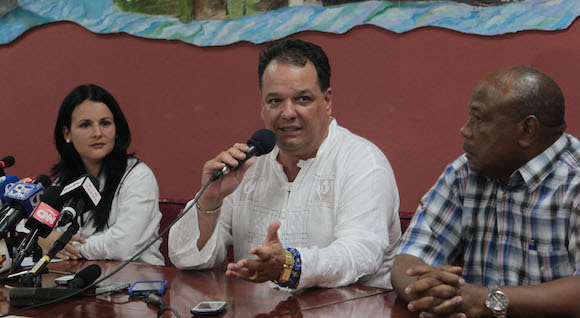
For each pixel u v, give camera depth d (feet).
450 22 10.28
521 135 5.87
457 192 6.82
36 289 5.36
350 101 11.22
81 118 9.45
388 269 7.54
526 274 6.25
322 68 7.16
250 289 5.92
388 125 10.96
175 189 12.60
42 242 8.79
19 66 13.57
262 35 11.66
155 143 12.72
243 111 12.00
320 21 11.20
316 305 5.31
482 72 10.21
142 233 9.35
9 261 6.64
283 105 7.01
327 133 7.60
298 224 7.38
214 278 6.49
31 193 5.98
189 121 12.42
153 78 12.64
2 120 13.78
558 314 5.07
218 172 6.44
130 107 12.85
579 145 6.22
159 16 12.44
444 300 5.14
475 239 6.68
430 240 6.69
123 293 5.79
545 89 5.82
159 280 6.23
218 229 7.01
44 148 13.47
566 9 9.57
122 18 12.71
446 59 10.44
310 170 7.47
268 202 7.63
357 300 5.54
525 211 6.25
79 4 13.01
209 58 12.19
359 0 10.91
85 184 5.83
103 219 9.34
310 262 5.76
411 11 10.55
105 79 13.00
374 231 6.74
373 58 10.96
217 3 11.98
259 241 7.59
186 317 4.90
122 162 9.68
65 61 13.25
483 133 5.98
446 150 10.57
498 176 6.29
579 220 5.85
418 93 10.69
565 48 9.63
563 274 6.04
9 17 13.51
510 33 9.97
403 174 10.90
